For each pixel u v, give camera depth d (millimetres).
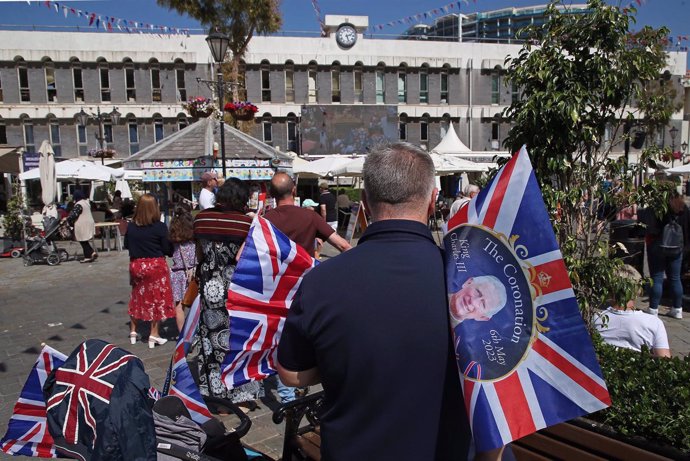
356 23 33562
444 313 1326
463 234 1459
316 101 33406
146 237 5598
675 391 2188
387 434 1283
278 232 2248
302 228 3906
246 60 31812
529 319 1353
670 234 6211
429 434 1290
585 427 2176
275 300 2232
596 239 3377
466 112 34938
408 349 1286
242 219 3914
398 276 1334
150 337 5770
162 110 31078
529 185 1387
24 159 18453
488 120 35250
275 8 21141
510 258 1381
